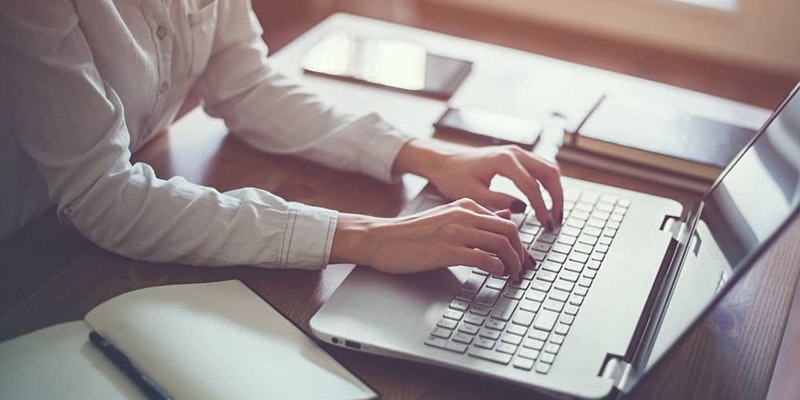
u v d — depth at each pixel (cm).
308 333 103
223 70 144
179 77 138
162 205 113
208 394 88
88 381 89
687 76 332
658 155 137
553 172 129
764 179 111
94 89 113
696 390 99
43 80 111
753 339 107
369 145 134
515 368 96
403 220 114
